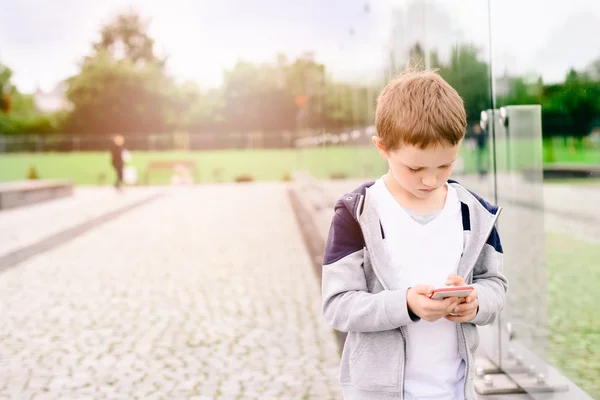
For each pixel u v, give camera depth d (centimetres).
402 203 152
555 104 263
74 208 1413
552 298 283
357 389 152
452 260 149
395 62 461
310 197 1242
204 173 3052
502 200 316
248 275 634
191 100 4816
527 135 289
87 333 448
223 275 636
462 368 150
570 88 251
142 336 439
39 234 966
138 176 2995
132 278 631
